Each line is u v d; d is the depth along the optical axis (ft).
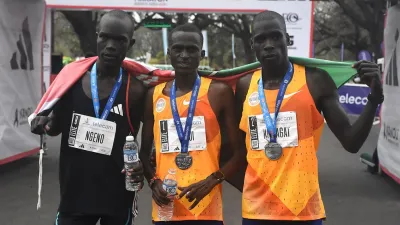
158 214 8.95
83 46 61.46
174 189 8.41
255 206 8.62
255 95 8.82
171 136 8.91
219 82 9.25
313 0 36.22
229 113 9.11
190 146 8.82
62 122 9.36
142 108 9.50
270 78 8.84
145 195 18.75
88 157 8.90
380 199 18.45
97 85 9.11
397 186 20.51
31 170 22.72
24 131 23.47
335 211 16.87
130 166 8.41
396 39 19.89
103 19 8.87
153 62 100.42
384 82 21.89
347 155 27.96
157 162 9.08
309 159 8.46
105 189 8.93
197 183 8.64
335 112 8.60
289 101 8.53
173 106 8.97
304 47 36.73
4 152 21.20
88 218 9.11
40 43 25.41
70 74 9.21
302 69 8.88
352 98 47.98
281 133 8.48
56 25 100.78
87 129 8.91
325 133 37.40
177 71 8.98
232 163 9.05
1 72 20.92
